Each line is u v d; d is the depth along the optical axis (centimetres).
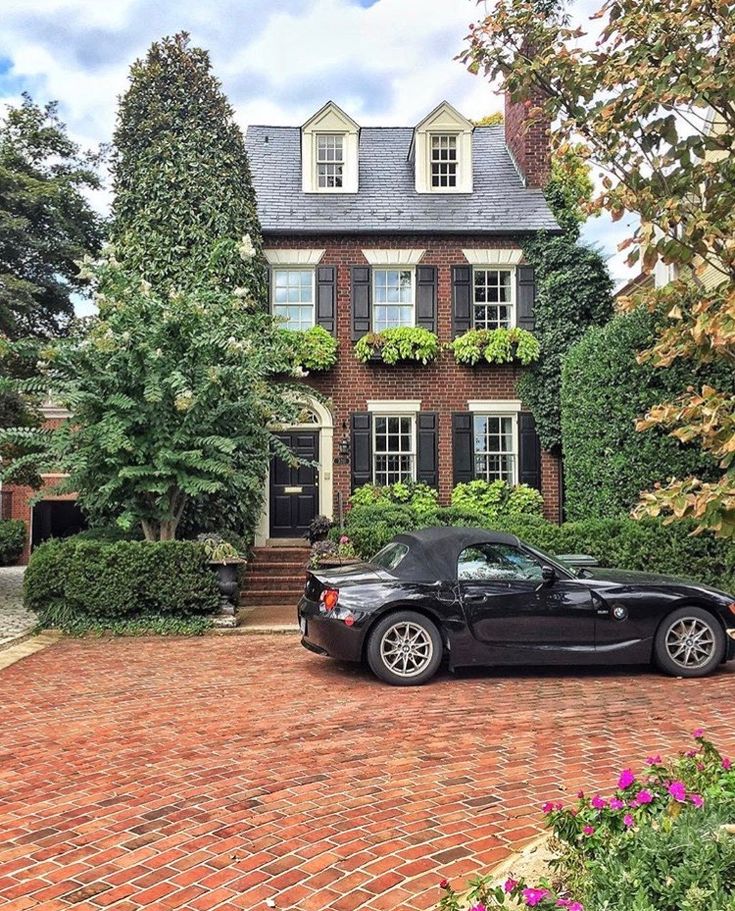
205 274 1359
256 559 1453
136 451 1050
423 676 721
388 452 1631
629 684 727
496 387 1633
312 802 429
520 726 579
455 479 1616
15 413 1470
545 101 472
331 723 588
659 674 772
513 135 1856
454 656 729
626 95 397
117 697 675
